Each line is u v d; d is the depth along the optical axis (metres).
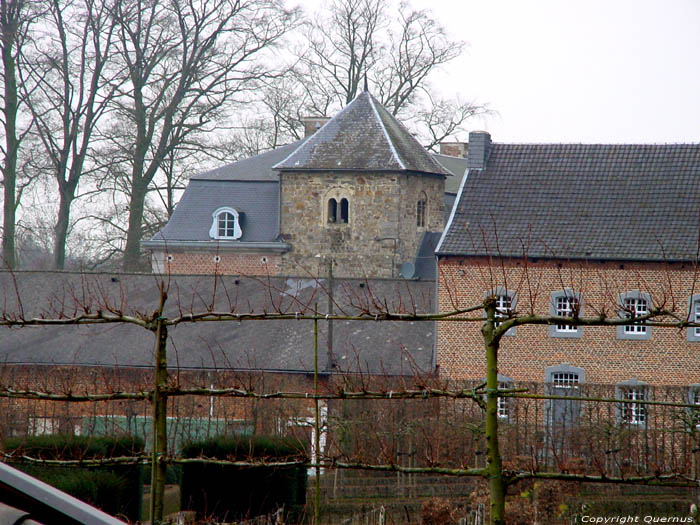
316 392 17.31
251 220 96.50
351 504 33.41
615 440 39.78
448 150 115.25
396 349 66.81
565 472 17.08
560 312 65.75
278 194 97.62
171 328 69.81
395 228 92.69
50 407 31.97
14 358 66.38
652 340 65.06
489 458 16.03
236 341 68.00
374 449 32.72
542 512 32.06
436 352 66.38
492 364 16.06
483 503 31.52
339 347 66.88
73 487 22.20
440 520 30.78
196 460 17.02
